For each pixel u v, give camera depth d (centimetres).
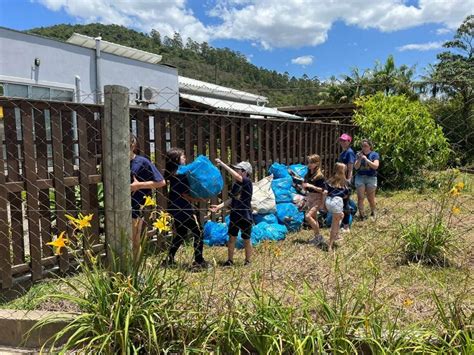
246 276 387
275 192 725
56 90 1320
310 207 596
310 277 380
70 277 430
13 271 401
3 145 395
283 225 673
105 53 1489
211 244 619
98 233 480
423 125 1072
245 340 259
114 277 270
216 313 271
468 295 325
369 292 271
